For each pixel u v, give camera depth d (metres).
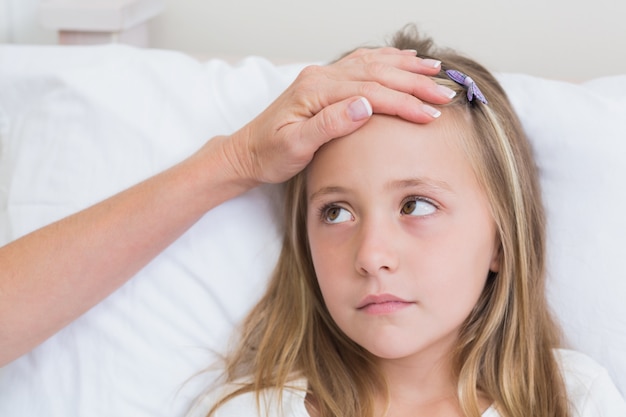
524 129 1.41
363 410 1.33
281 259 1.39
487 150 1.26
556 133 1.39
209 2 2.02
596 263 1.36
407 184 1.18
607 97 1.41
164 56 1.49
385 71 1.21
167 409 1.35
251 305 1.38
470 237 1.22
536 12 1.85
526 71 1.88
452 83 1.26
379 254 1.16
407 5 1.91
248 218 1.38
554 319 1.38
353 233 1.20
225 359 1.36
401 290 1.17
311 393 1.35
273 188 1.39
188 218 1.29
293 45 2.00
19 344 1.25
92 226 1.26
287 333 1.37
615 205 1.36
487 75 1.38
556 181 1.39
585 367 1.33
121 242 1.26
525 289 1.32
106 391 1.33
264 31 2.00
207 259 1.36
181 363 1.35
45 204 1.40
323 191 1.22
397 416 1.33
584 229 1.37
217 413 1.31
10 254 1.25
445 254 1.19
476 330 1.32
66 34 1.79
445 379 1.33
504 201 1.28
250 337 1.39
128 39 1.86
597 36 1.84
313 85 1.23
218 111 1.43
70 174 1.41
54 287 1.24
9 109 1.53
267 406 1.30
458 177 1.21
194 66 1.48
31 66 1.50
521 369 1.33
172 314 1.35
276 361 1.37
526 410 1.31
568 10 1.84
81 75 1.45
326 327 1.39
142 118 1.42
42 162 1.42
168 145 1.40
